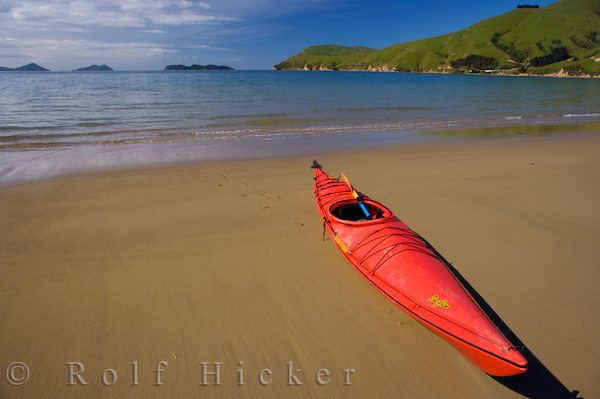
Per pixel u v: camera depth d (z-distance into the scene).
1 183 9.10
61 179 9.52
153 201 8.12
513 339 4.07
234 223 7.02
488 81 82.56
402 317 4.48
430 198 8.39
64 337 4.10
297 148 13.62
